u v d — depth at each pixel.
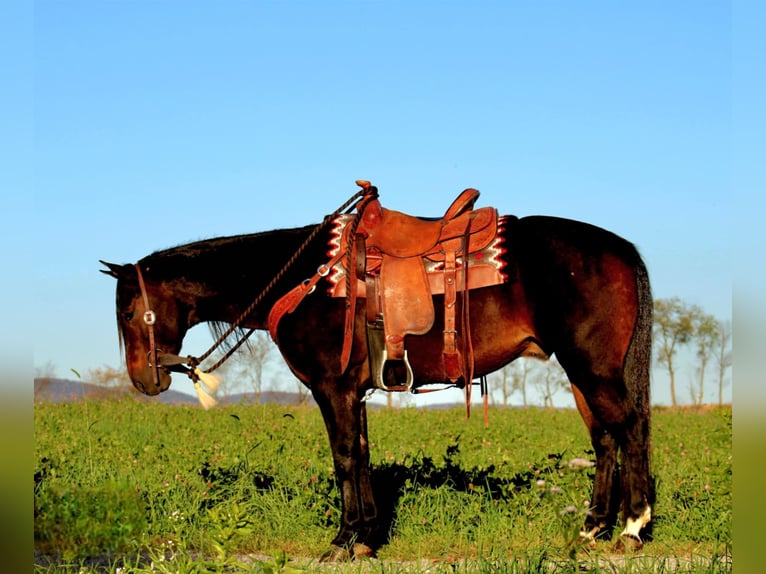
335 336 5.73
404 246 5.74
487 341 5.66
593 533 5.79
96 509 5.85
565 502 6.29
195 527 6.23
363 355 5.74
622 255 5.59
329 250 5.85
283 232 6.23
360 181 5.97
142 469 8.06
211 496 6.65
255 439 10.60
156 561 4.94
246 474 7.36
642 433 5.45
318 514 6.37
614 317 5.47
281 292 5.97
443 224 5.82
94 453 8.97
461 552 5.64
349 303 5.63
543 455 9.23
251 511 6.57
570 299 5.50
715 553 4.73
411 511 6.37
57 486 6.35
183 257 6.18
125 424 13.04
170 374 6.24
